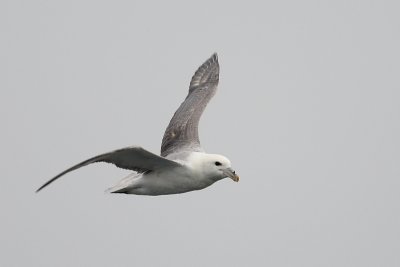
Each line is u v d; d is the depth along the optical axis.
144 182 15.52
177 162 15.32
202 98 19.30
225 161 15.76
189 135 17.86
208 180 15.91
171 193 15.84
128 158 14.55
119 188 15.48
